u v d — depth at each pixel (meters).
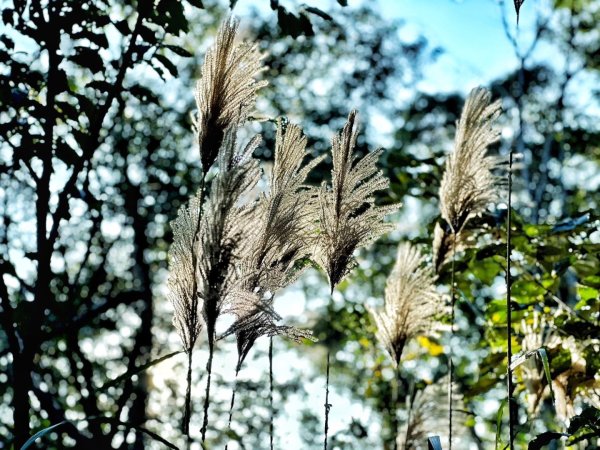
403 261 3.70
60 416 5.84
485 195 3.45
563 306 4.20
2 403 10.14
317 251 3.04
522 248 4.42
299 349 9.66
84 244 10.53
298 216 2.78
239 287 2.62
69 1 3.54
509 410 2.83
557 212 16.17
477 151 3.43
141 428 2.49
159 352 12.07
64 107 3.65
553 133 15.85
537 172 16.36
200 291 2.64
